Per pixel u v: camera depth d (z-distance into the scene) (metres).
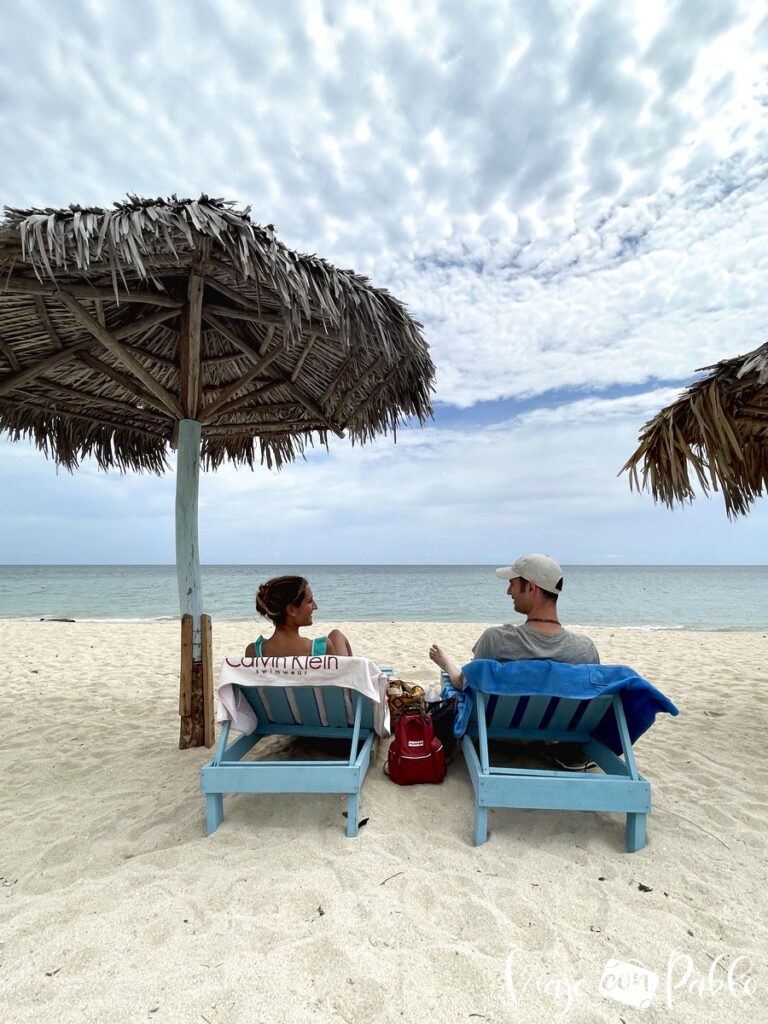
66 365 3.93
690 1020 1.39
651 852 2.19
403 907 1.83
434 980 1.52
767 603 23.59
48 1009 1.43
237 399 4.26
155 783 2.93
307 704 2.69
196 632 3.50
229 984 1.50
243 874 2.02
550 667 2.32
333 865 2.07
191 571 3.51
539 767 2.92
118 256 2.48
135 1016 1.40
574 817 2.45
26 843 2.34
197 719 3.46
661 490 4.12
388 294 3.38
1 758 3.39
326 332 3.37
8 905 1.90
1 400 4.03
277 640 2.74
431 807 2.52
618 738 2.54
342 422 4.84
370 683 2.43
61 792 2.87
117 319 3.65
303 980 1.52
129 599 25.22
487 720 2.69
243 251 2.56
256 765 2.32
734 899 1.91
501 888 1.94
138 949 1.64
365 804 2.53
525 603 2.61
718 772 3.07
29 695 5.07
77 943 1.67
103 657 7.32
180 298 3.39
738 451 3.17
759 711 4.39
